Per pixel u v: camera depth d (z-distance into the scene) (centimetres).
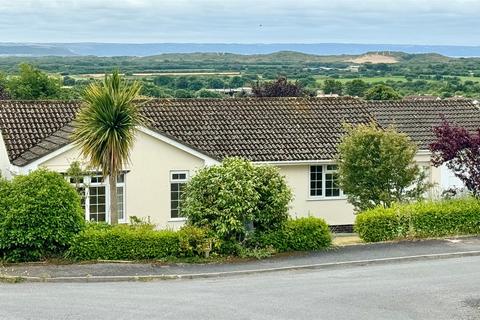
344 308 1555
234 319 1462
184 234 2125
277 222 2220
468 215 2436
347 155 2692
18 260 2061
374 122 3328
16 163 2797
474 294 1672
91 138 2359
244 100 3562
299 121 3447
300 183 3216
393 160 2620
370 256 2148
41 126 3109
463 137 2573
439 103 3878
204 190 2192
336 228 3266
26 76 6512
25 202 2050
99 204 2858
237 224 2150
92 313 1505
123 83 2427
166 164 2973
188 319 1460
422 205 2439
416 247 2258
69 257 2084
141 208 2948
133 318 1465
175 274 1955
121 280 1912
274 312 1519
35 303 1605
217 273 1967
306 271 2020
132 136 2475
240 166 2212
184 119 3316
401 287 1756
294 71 16038
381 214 2380
